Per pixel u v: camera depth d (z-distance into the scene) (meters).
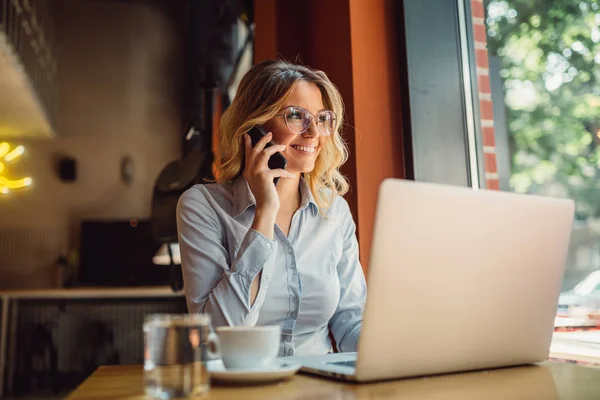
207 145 3.36
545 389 0.93
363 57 2.31
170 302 6.09
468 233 1.01
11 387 5.75
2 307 5.58
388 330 0.96
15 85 5.45
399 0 2.36
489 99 2.37
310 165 1.80
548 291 1.14
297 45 2.77
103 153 7.40
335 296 1.73
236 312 1.37
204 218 1.65
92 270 6.95
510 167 2.28
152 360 0.85
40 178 7.29
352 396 0.87
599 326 1.82
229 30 4.29
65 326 6.04
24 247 7.16
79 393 0.90
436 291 0.99
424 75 2.32
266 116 1.75
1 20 4.52
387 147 2.29
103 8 7.62
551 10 2.16
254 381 0.95
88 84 7.48
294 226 1.76
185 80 7.01
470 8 2.45
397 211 0.94
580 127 2.04
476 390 0.92
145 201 7.38
